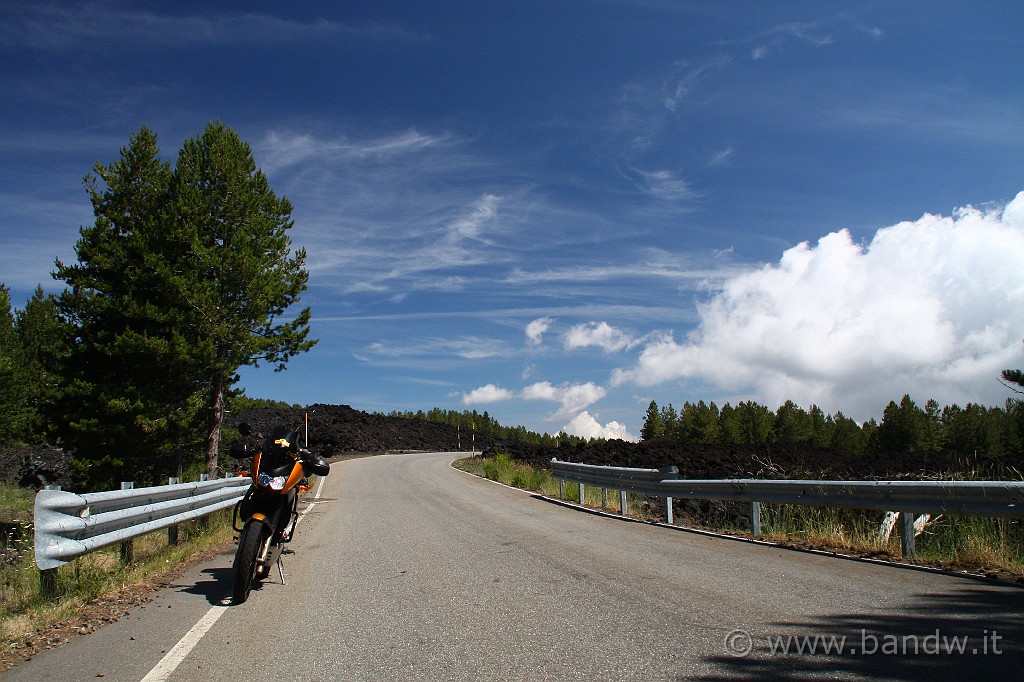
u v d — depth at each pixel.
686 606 5.64
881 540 8.47
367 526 12.24
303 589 7.01
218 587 7.27
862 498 8.26
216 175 21.89
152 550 9.62
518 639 4.89
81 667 4.64
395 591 6.73
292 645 5.00
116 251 21.28
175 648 5.01
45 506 6.09
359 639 5.09
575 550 8.77
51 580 6.45
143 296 20.88
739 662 4.19
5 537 11.80
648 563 7.70
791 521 10.63
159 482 22.44
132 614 6.14
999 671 3.89
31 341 34.44
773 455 23.20
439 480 24.27
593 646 4.64
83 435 20.50
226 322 21.17
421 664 4.43
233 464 26.11
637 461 21.53
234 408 23.28
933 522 9.06
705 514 15.01
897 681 3.78
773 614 5.31
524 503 15.76
